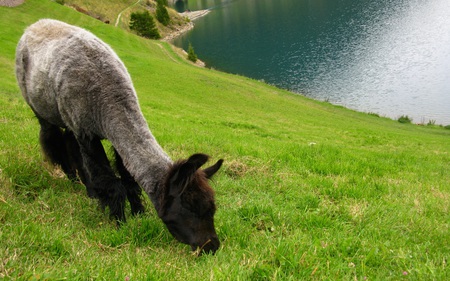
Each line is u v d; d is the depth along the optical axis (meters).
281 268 4.21
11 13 57.25
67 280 3.48
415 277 4.16
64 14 67.69
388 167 11.64
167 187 4.60
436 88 58.75
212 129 19.83
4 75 28.31
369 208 6.64
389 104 54.81
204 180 4.55
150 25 99.00
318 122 35.69
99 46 5.96
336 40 92.38
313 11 130.75
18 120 11.16
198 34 120.62
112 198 5.72
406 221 6.32
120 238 4.96
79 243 4.56
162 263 4.20
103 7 111.88
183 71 49.97
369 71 69.06
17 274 3.46
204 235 4.54
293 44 94.12
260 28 118.44
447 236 5.73
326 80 67.12
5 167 6.53
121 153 5.22
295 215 6.13
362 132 31.12
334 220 6.11
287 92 57.12
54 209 5.73
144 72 45.56
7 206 5.15
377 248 4.85
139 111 5.61
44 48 6.32
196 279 3.85
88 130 5.71
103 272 3.70
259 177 8.51
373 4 124.75
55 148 6.98
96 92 5.53
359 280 4.09
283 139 22.22
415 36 86.19
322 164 10.16
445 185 10.42
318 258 4.44
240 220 5.93
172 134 12.68
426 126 45.00
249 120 31.28
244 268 4.08
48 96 6.18
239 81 59.19
